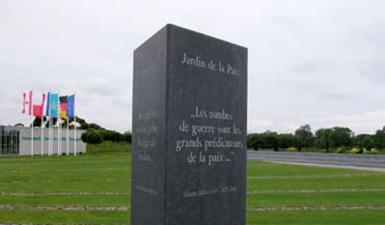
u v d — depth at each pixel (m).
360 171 36.03
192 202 7.93
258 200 19.28
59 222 14.63
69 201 19.25
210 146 8.28
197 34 8.07
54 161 53.09
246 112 9.05
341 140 83.88
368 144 78.62
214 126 8.37
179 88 7.77
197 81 8.07
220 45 8.51
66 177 30.77
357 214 15.88
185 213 7.80
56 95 80.62
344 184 25.91
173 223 7.63
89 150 93.31
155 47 8.16
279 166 42.50
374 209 17.02
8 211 16.77
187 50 7.91
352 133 83.06
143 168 8.67
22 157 68.06
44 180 28.73
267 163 47.75
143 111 8.77
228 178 8.63
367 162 49.12
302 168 39.59
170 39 7.66
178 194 7.72
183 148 7.83
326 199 19.64
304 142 89.56
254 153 72.81
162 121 7.73
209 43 8.29
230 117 8.69
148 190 8.35
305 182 27.11
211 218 8.27
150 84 8.40
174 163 7.68
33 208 17.47
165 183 7.58
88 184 26.06
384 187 24.38
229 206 8.63
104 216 15.68
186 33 7.89
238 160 8.86
